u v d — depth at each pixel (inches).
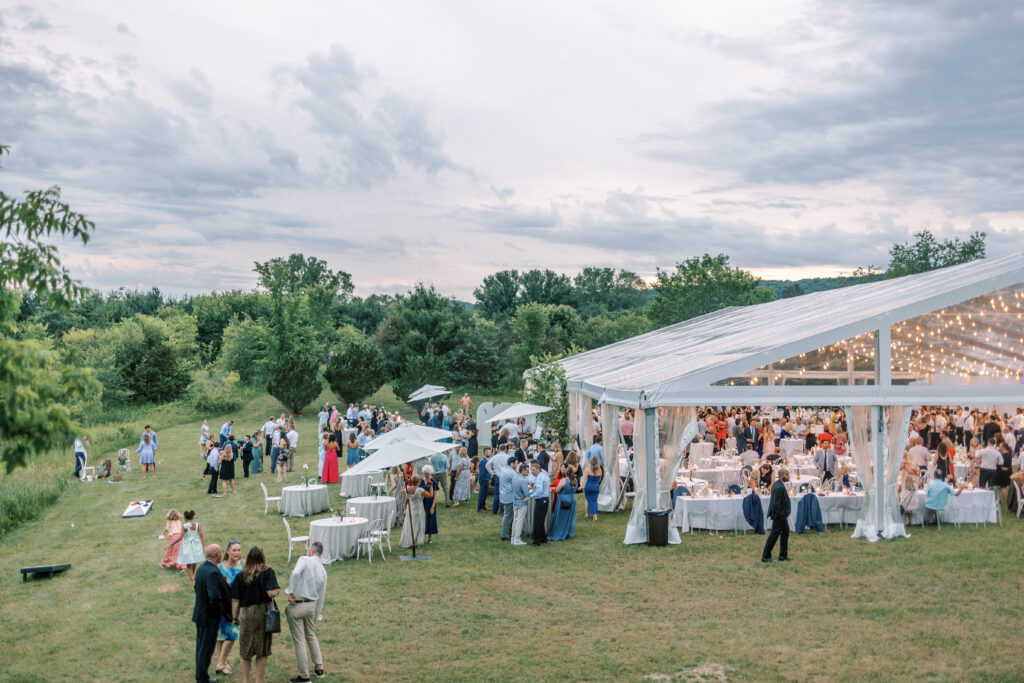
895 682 348.8
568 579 526.6
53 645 421.4
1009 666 363.6
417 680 364.8
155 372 2004.2
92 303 2596.0
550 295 4037.9
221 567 390.6
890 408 639.1
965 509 654.5
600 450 786.2
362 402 1849.2
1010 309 653.3
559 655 391.5
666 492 639.8
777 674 361.1
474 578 532.7
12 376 255.4
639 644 404.2
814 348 632.4
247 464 1049.5
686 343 935.0
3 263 294.2
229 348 2426.2
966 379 652.7
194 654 408.2
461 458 824.3
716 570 538.3
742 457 802.8
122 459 1048.8
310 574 368.8
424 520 632.4
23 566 597.6
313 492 767.7
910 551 573.0
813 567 538.6
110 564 596.4
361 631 432.8
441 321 2215.8
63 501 896.3
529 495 637.9
